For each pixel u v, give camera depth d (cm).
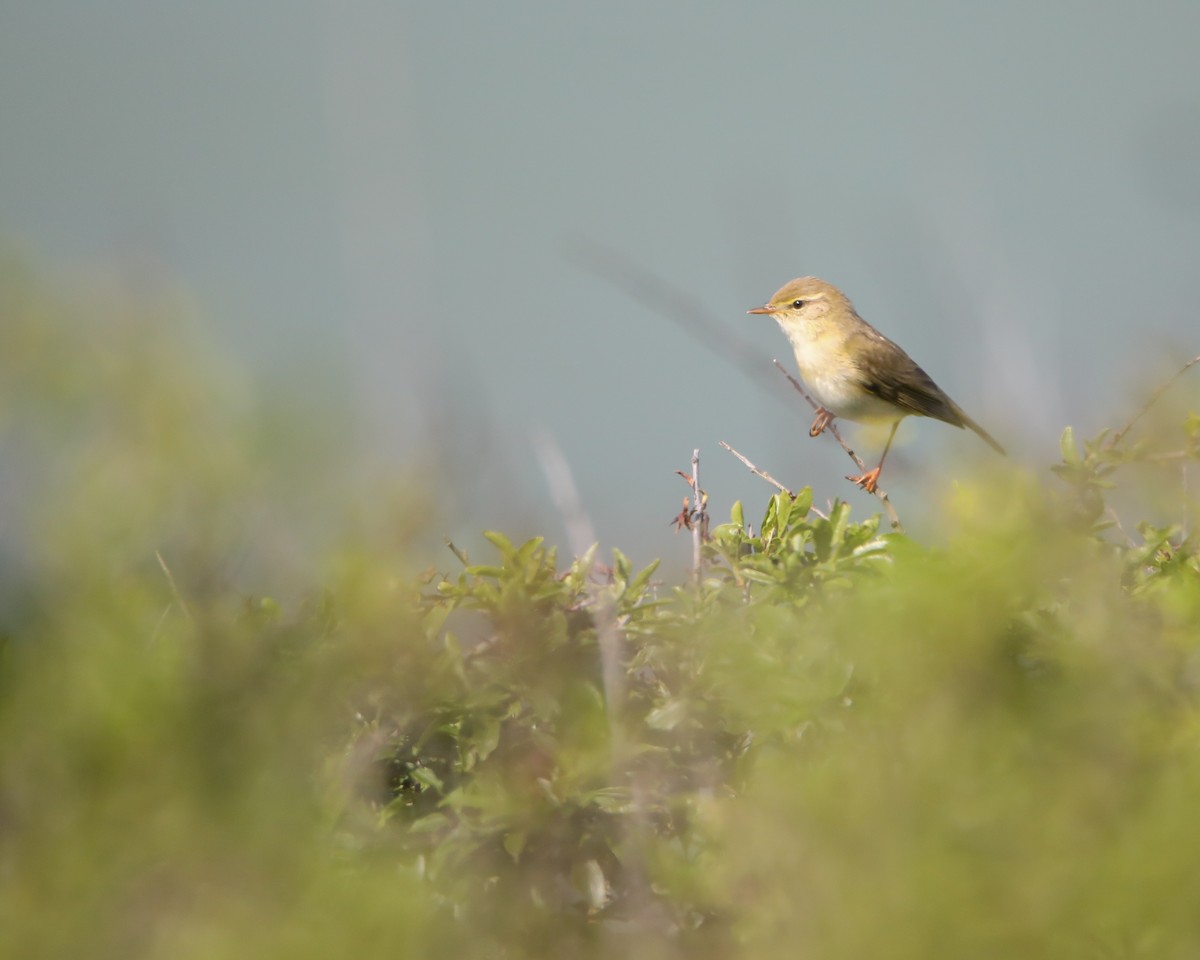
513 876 743
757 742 738
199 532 945
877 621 681
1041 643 686
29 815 680
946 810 618
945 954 588
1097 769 632
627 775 743
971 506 710
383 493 841
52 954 647
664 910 699
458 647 762
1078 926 591
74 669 701
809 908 609
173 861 664
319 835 706
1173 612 702
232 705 710
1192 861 590
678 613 786
